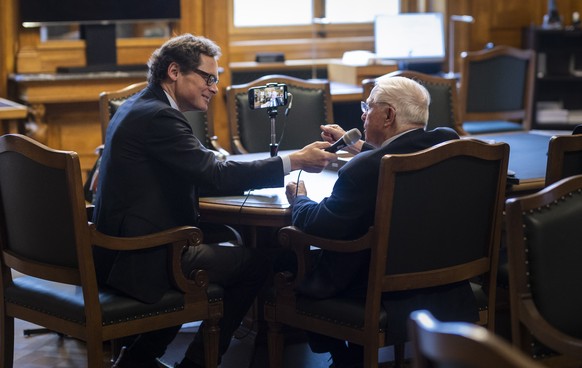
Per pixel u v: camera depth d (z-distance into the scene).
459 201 5.10
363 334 5.10
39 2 10.86
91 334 5.16
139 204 5.41
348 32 13.65
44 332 7.24
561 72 14.02
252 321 6.78
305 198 5.50
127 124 5.43
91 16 11.06
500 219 5.32
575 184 4.34
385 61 12.11
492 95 11.04
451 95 9.20
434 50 12.21
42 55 11.13
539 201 4.26
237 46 13.08
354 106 11.85
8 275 5.66
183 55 5.58
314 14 13.45
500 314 6.87
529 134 8.78
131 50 11.49
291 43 13.30
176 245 5.39
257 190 6.20
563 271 4.29
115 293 5.36
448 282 5.20
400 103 5.18
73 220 5.07
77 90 10.77
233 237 7.17
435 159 4.90
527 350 4.34
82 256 5.09
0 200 5.54
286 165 5.56
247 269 5.77
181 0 11.43
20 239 5.49
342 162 6.86
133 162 5.40
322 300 5.31
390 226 4.95
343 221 5.11
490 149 5.09
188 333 7.17
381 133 5.25
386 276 5.03
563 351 4.11
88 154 11.35
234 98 8.50
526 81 11.16
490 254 5.36
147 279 5.36
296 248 5.38
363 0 13.65
